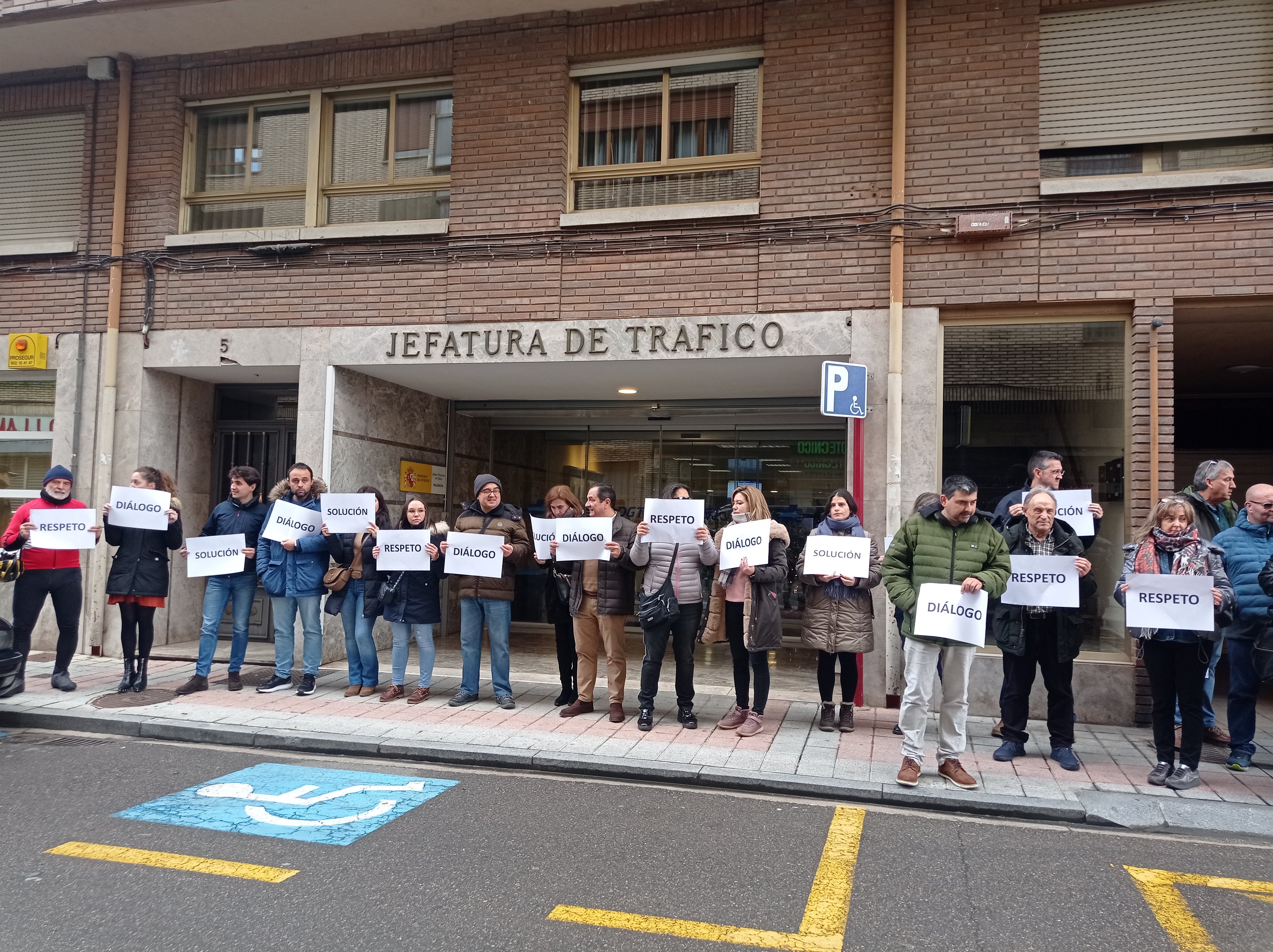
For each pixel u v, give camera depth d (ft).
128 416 30.78
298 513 24.25
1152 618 17.02
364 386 30.76
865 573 20.17
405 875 12.75
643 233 27.04
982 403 24.82
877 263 25.21
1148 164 24.18
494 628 23.39
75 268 31.24
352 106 30.99
